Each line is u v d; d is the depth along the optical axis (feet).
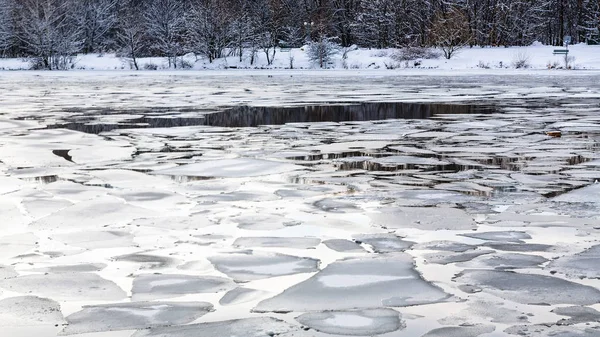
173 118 55.67
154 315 14.55
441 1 206.90
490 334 13.42
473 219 22.27
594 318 14.19
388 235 20.39
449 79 123.03
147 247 19.26
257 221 22.07
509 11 209.26
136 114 59.06
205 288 16.10
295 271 17.24
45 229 21.17
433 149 37.86
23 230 21.07
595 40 214.07
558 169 31.35
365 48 221.05
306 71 169.48
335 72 161.79
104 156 35.58
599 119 53.11
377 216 22.68
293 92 87.97
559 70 157.48
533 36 221.87
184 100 74.69
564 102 69.82
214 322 14.17
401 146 39.06
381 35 221.05
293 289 16.01
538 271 17.06
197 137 43.42
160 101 73.36
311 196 25.86
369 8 225.35
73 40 209.67
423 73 151.94
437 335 13.41
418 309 14.75
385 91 89.25
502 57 185.98
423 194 26.18
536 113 58.29
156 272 17.20
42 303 15.19
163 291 15.90
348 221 22.09
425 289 15.92
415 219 22.31
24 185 27.96
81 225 21.65
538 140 41.27
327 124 50.75
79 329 13.87
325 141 41.39
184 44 211.82
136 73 164.45
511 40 212.23
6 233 20.71
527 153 36.19
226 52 208.13
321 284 16.30
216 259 18.17
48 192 26.55
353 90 91.66
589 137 42.52
